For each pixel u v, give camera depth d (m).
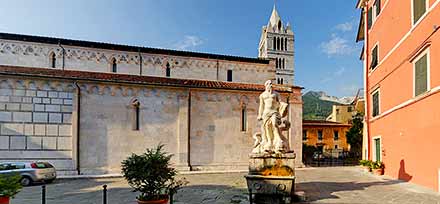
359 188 17.33
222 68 35.09
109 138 26.70
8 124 24.12
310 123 64.25
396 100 21.91
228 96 30.66
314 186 18.22
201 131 29.48
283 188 13.41
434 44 16.14
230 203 13.46
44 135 24.91
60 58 29.20
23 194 16.39
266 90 15.92
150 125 28.00
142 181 10.20
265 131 15.01
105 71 30.61
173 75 33.03
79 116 25.98
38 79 25.09
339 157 53.00
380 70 25.70
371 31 28.59
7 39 27.80
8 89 24.36
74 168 25.20
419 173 18.23
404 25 20.53
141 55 31.95
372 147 28.03
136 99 27.81
